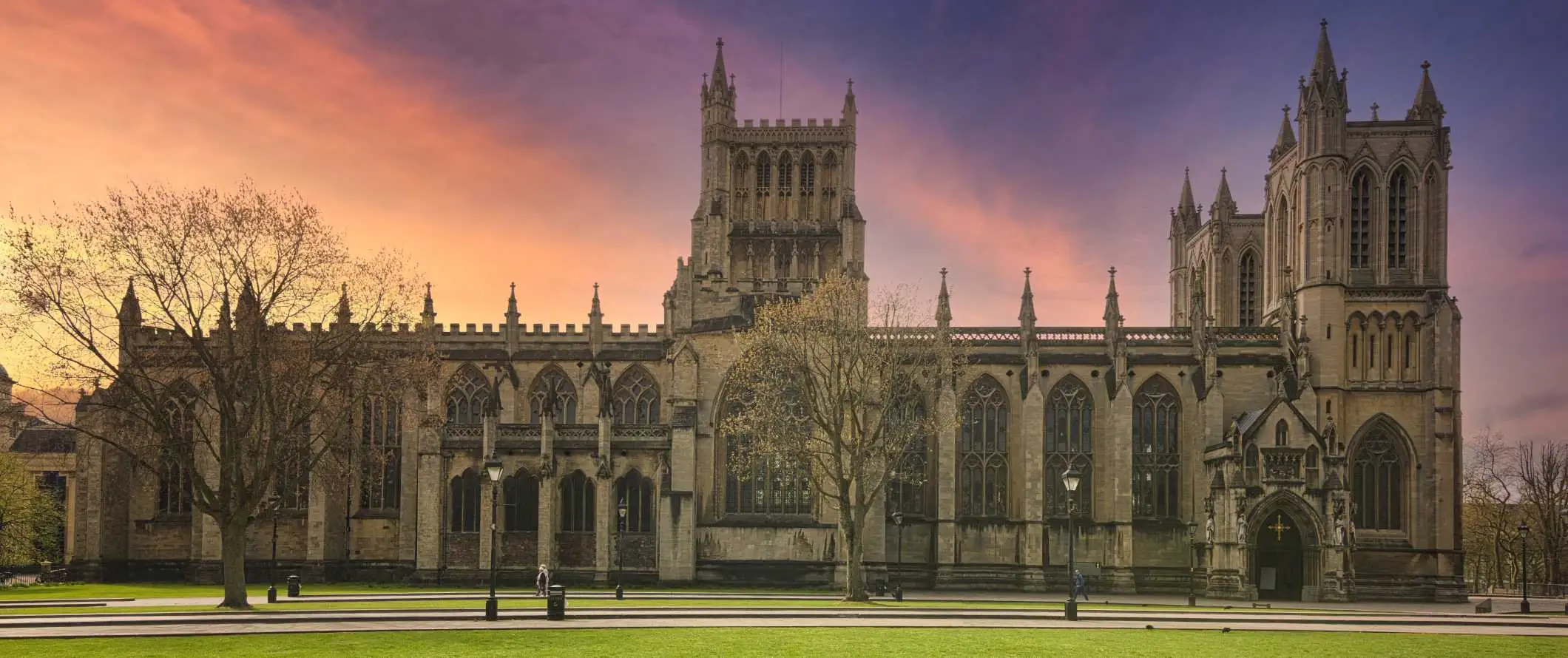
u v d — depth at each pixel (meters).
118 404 90.38
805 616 72.56
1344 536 107.62
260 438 83.56
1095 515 122.44
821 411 111.19
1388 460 120.25
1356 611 88.62
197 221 83.00
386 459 117.19
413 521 122.00
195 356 97.25
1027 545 119.06
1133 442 123.44
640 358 127.38
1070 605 73.75
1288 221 128.50
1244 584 107.69
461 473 117.88
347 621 66.75
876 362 105.94
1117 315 124.69
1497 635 65.50
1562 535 148.88
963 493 124.25
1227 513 110.06
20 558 128.12
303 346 96.44
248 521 80.81
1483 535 165.62
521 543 116.44
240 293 86.06
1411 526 118.50
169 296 82.25
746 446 119.62
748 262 141.25
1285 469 108.75
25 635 59.53
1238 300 147.62
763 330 108.25
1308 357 116.44
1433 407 119.00
